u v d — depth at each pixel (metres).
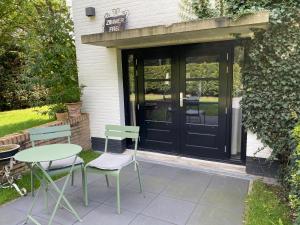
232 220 2.56
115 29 4.26
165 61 4.33
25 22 7.98
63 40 4.59
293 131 2.57
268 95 3.27
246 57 3.38
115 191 3.26
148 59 4.48
